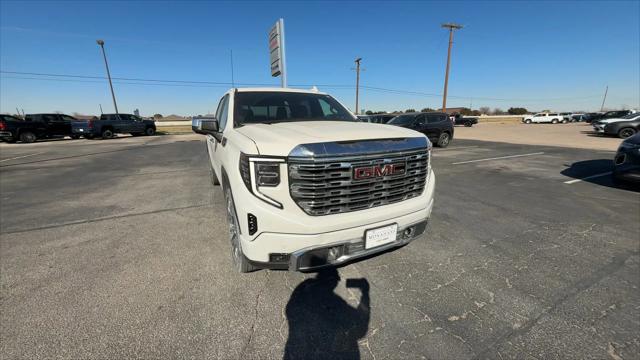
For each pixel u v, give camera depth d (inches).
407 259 112.7
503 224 148.4
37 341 72.4
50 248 122.2
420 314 83.0
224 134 119.8
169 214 163.9
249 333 75.8
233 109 127.1
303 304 87.0
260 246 77.3
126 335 74.5
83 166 338.0
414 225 94.3
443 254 116.8
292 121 127.9
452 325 78.7
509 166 316.8
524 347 71.4
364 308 85.5
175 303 86.9
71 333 74.9
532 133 864.9
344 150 77.8
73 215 162.9
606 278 99.8
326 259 80.8
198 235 135.3
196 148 539.2
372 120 651.5
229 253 117.6
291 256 77.6
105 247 123.1
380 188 85.4
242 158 79.8
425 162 96.3
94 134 799.1
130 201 189.5
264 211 74.7
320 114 138.2
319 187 76.7
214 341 73.0
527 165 322.7
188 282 97.5
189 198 195.5
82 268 106.2
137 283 96.9
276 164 75.3
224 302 87.6
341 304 87.2
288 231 75.9
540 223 149.6
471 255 116.1
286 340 73.6
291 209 76.6
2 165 352.8
